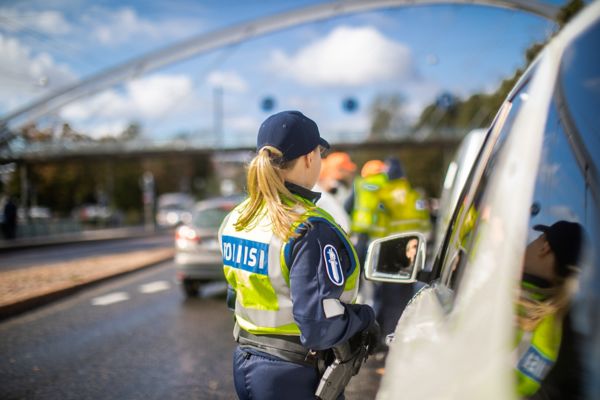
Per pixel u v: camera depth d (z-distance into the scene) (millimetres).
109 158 59812
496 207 1294
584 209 1214
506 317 1067
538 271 1209
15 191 38156
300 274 1614
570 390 1009
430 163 73125
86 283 9500
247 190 1924
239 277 1810
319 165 1914
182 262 8281
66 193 55719
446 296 1524
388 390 1365
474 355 1083
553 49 1393
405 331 1453
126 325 6543
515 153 1287
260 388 1753
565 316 1112
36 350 5430
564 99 1305
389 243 2156
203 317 6938
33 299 7715
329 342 1616
